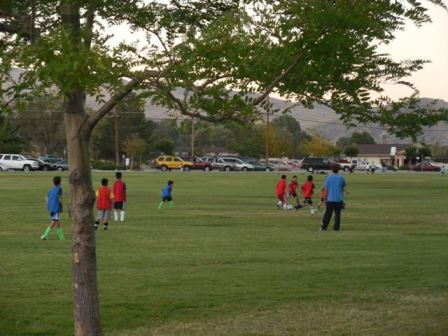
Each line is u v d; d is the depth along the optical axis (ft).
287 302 43.78
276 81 19.76
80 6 23.03
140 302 43.52
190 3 25.50
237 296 45.37
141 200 143.23
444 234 82.99
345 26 18.43
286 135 475.31
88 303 23.09
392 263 58.23
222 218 105.09
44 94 20.47
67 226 89.71
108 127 401.29
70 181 23.11
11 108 20.92
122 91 20.39
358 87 19.65
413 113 19.33
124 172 298.15
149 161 437.99
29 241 73.72
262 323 38.81
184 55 19.53
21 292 46.26
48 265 56.80
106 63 19.63
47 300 44.04
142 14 24.99
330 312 41.34
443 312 41.19
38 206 123.85
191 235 80.43
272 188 191.83
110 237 77.97
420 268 55.67
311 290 47.26
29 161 300.40
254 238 77.51
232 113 20.44
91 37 21.48
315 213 115.14
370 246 70.33
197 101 20.17
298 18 18.58
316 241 74.64
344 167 334.65
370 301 44.11
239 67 19.21
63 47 19.63
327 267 56.03
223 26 19.15
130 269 55.01
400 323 38.70
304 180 236.22
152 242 73.26
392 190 189.06
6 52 20.95
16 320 39.32
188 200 145.18
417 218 108.27
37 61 19.67
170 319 39.70
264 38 19.08
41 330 37.42
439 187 203.31
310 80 20.06
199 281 50.08
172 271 54.08
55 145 346.54
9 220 98.43
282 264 57.62
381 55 19.26
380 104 19.61
